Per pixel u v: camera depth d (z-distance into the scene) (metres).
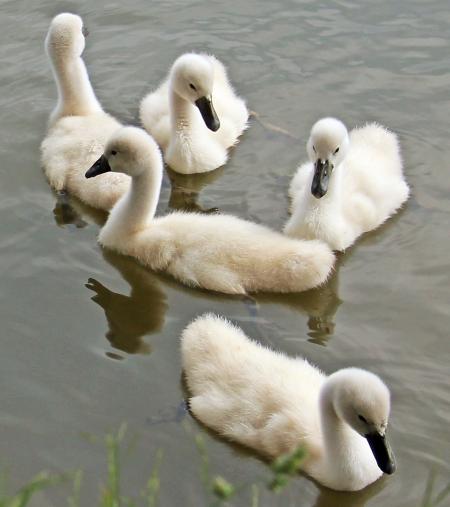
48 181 2.09
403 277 1.91
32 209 2.04
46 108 2.26
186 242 1.90
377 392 1.56
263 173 2.11
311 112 2.24
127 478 1.61
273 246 1.87
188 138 2.11
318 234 1.94
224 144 2.15
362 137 2.11
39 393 1.72
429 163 2.13
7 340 1.79
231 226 1.91
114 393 1.72
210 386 1.69
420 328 1.82
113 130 2.11
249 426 1.65
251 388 1.67
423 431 1.67
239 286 1.87
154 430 1.67
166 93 2.23
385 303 1.87
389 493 1.61
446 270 1.92
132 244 1.93
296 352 1.79
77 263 1.94
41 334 1.81
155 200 1.94
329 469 1.61
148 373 1.75
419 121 2.22
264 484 1.61
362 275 1.92
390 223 2.01
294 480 1.63
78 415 1.69
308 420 1.64
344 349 1.79
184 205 2.05
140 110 2.24
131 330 1.82
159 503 1.58
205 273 1.88
